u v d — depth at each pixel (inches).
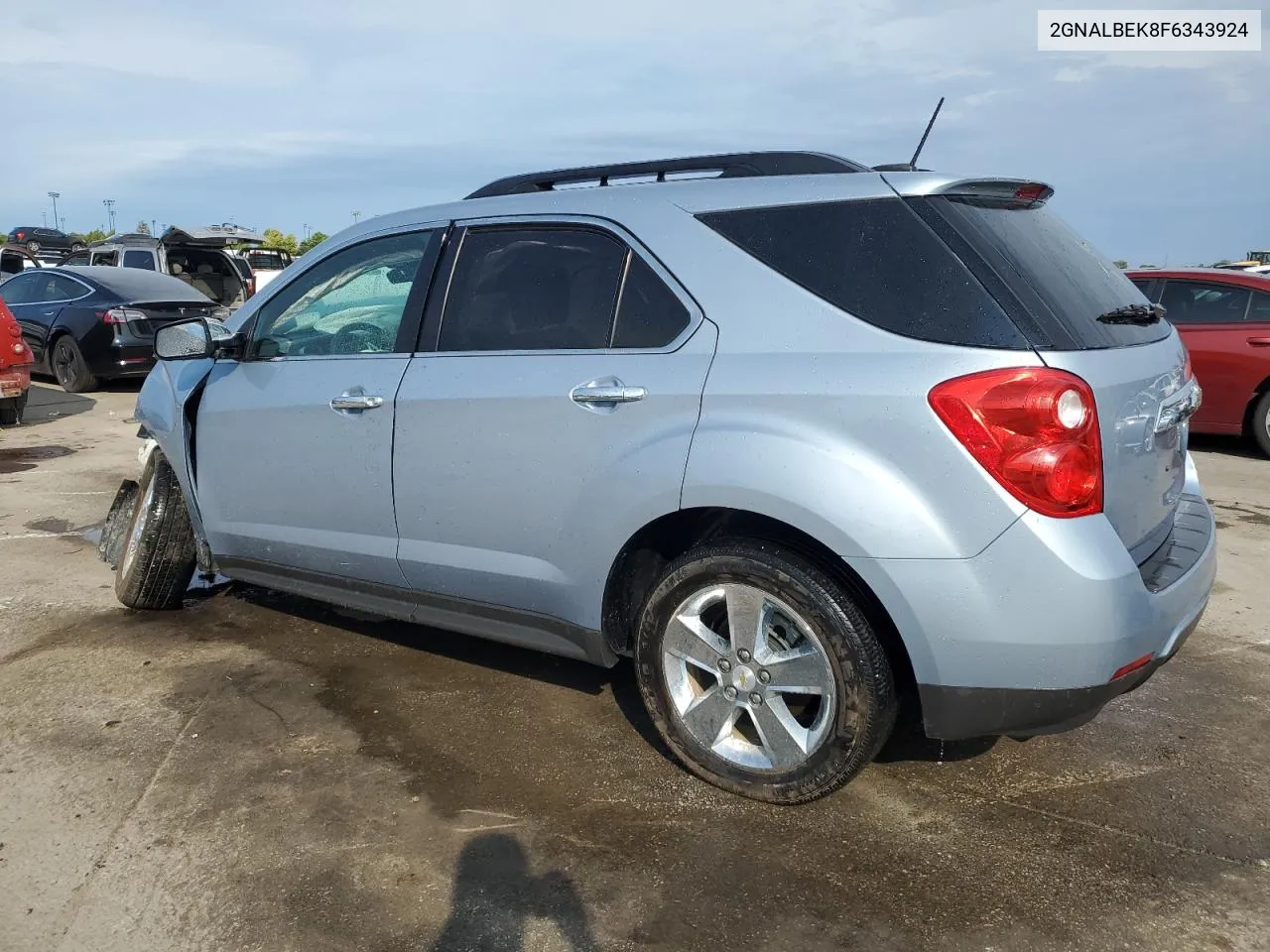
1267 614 173.2
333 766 119.6
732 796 112.0
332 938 89.3
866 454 95.3
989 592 91.7
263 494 147.0
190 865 99.7
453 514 125.3
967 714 96.6
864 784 115.0
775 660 105.5
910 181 102.4
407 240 136.8
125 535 184.9
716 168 121.6
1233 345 307.7
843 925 90.7
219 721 131.4
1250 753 123.1
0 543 212.8
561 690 141.3
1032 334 92.4
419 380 127.3
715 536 110.7
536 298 121.6
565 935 89.7
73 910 93.0
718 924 91.0
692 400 105.1
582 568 115.3
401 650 156.6
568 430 113.9
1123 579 91.5
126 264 598.5
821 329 100.7
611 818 108.1
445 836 104.7
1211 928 90.1
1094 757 121.8
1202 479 283.9
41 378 508.1
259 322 151.9
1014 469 90.3
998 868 99.1
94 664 150.0
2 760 120.7
